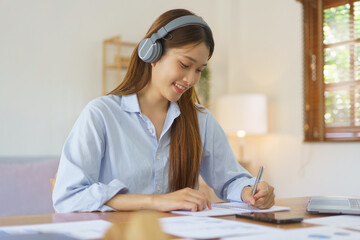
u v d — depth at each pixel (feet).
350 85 12.64
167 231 2.44
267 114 15.03
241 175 5.03
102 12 14.23
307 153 13.61
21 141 12.70
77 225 2.67
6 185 8.52
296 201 4.70
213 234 2.34
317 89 13.42
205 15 16.65
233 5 16.37
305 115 13.64
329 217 3.20
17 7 12.74
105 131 4.37
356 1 12.62
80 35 13.78
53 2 13.33
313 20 13.62
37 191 8.70
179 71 4.28
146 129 4.58
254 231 2.44
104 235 2.19
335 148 12.84
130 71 4.68
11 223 2.79
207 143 5.13
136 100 4.55
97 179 4.16
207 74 15.38
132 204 3.59
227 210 3.64
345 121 12.71
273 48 14.94
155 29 4.33
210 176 5.21
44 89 13.12
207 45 4.32
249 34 15.88
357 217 3.22
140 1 15.07
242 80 15.98
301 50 13.97
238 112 13.92
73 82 13.62
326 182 13.04
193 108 4.89
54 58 13.30
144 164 4.44
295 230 2.47
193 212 3.45
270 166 14.83
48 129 13.15
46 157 12.21
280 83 14.62
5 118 12.48
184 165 4.62
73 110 13.58
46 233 2.41
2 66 12.48
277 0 14.83
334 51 13.07
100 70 14.11
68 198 3.79
